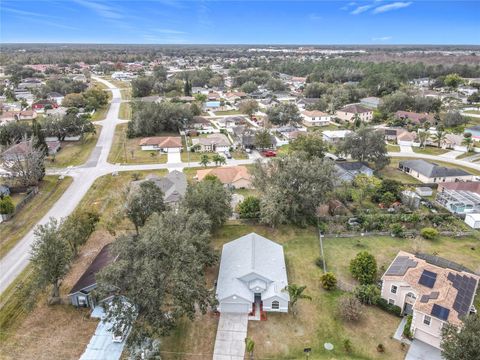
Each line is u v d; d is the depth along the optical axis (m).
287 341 33.62
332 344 33.31
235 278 38.69
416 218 55.16
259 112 143.75
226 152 92.12
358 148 78.94
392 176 77.81
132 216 47.78
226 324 35.50
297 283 41.72
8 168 67.56
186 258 32.56
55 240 36.47
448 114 120.44
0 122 116.31
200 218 43.06
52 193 65.88
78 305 37.38
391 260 46.47
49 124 97.88
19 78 198.62
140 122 104.19
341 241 51.44
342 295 39.44
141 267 29.88
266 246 44.97
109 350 32.09
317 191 53.12
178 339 33.56
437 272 37.38
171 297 32.50
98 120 125.12
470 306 33.62
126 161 84.75
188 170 79.50
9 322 35.28
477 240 51.97
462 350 26.27
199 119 118.75
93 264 41.47
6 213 55.41
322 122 126.62
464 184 66.50
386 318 36.69
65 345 32.62
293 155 65.62
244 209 56.59
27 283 40.16
